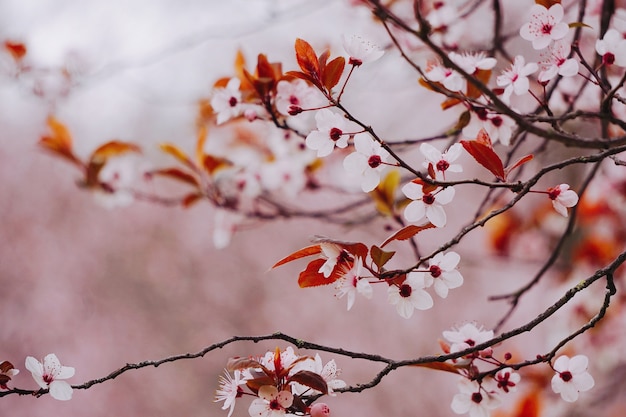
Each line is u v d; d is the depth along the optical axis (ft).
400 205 3.86
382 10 3.31
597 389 5.66
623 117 3.82
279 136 4.20
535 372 5.03
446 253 3.17
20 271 13.66
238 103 3.64
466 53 3.51
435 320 13.65
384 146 3.10
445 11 3.99
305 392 3.15
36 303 13.62
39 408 12.69
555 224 5.86
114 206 4.50
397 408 13.24
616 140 3.43
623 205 5.39
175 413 13.58
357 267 3.10
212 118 4.32
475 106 3.48
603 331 5.55
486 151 3.10
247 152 4.41
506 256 5.96
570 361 3.24
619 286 5.47
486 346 3.12
